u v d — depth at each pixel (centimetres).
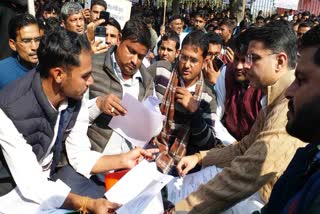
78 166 212
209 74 352
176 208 184
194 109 258
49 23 446
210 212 179
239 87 309
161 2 1698
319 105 114
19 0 348
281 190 136
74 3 438
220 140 288
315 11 2067
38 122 180
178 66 275
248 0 1823
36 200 179
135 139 240
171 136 271
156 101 247
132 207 173
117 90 252
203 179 229
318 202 105
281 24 185
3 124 171
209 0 1881
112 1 530
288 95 122
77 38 177
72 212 188
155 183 180
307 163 128
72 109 197
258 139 176
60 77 177
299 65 118
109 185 207
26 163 175
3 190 185
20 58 283
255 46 182
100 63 253
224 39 636
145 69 269
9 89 179
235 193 175
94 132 245
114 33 412
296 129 121
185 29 817
